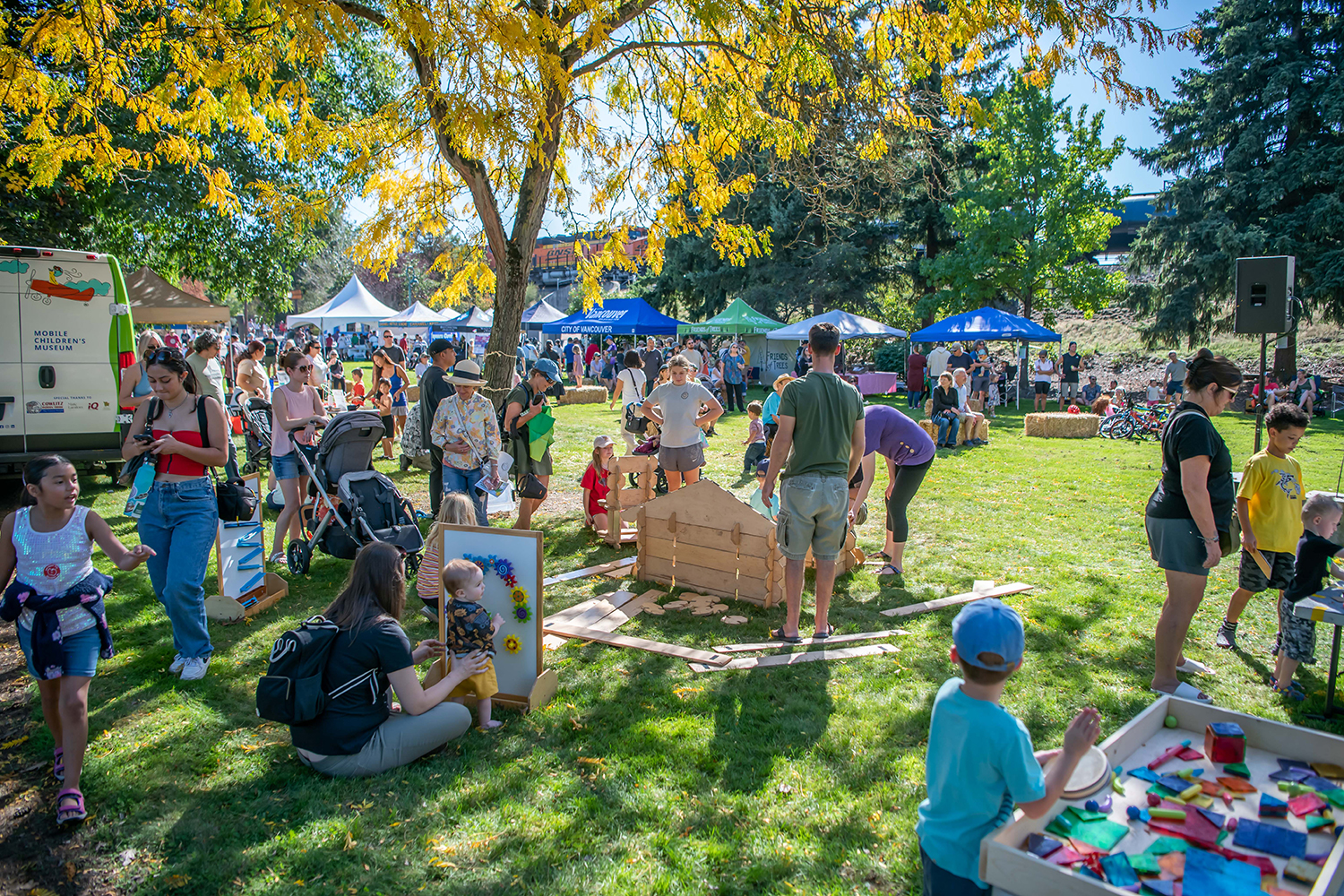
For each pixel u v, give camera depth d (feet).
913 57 28.96
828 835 10.02
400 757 11.43
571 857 9.57
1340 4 75.87
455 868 9.35
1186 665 15.10
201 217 51.88
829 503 16.10
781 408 16.10
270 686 10.87
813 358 16.47
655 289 110.52
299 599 19.01
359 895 8.89
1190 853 6.21
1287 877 5.92
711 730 12.75
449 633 12.94
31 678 14.97
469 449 20.86
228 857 9.59
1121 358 102.73
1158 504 13.82
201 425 14.44
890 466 21.01
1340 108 72.08
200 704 13.58
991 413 71.00
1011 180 82.64
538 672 13.42
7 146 31.32
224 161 48.16
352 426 19.47
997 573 21.43
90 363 29.17
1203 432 12.93
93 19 21.67
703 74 27.89
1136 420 51.67
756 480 34.04
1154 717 8.12
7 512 27.20
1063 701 13.76
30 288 28.17
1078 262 86.22
